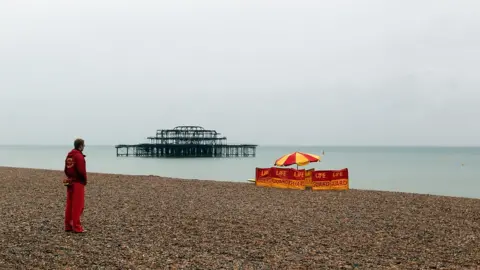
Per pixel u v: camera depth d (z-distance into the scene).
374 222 14.20
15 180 27.48
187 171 65.25
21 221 13.59
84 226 12.99
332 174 24.53
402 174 63.56
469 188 42.84
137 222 13.77
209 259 9.38
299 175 24.80
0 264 8.75
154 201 18.84
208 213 15.70
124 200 19.08
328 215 15.49
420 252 10.21
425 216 15.53
